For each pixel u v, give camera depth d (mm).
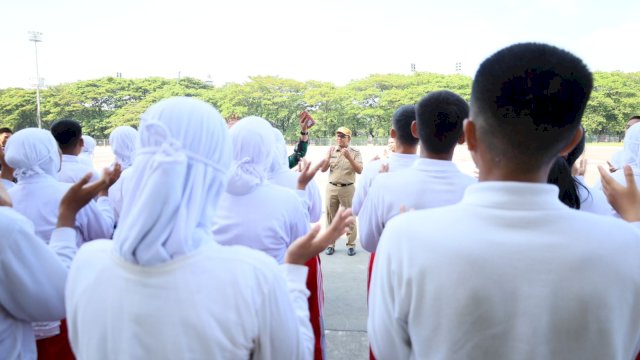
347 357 3092
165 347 916
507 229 875
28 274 1277
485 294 855
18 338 1383
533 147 887
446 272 878
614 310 846
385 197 1884
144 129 927
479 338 866
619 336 863
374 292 1063
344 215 1182
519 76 878
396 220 1009
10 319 1354
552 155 907
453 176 1830
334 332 3459
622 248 864
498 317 853
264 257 1021
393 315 989
